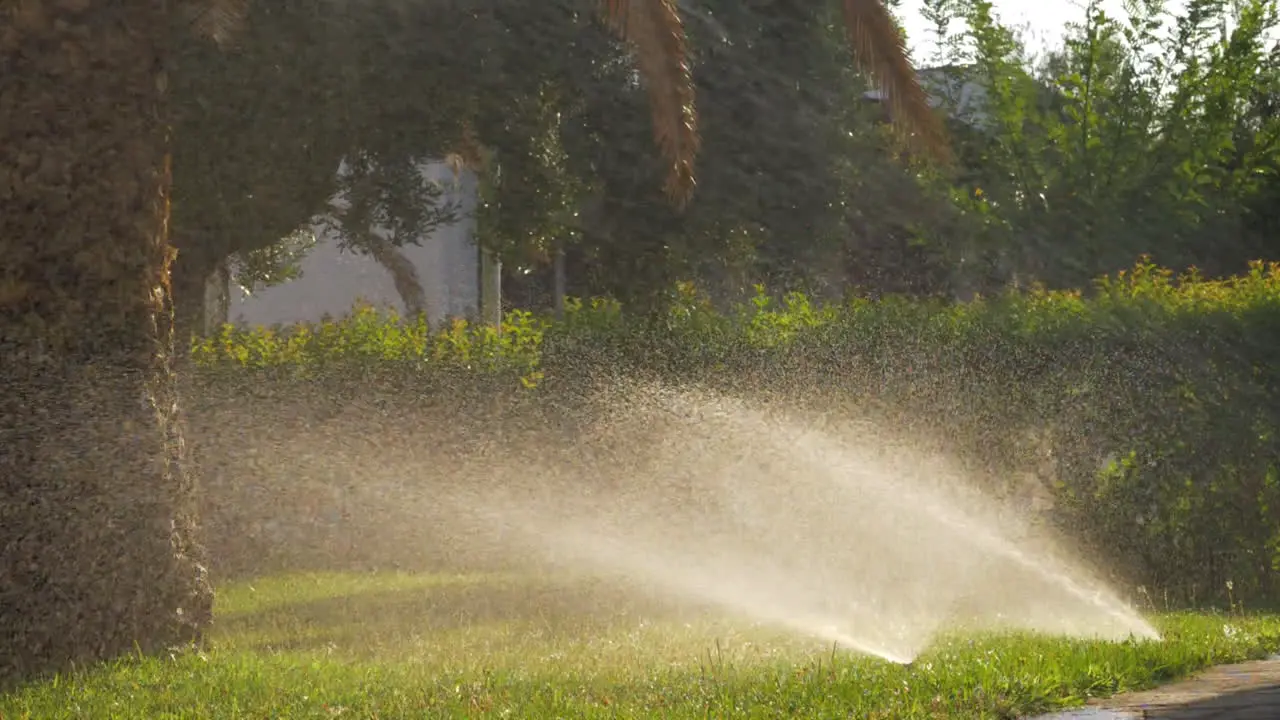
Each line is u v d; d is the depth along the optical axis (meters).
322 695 14.43
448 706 13.53
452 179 43.25
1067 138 44.19
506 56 26.94
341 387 29.72
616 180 29.31
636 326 29.05
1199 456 25.14
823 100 32.38
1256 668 15.63
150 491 18.17
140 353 18.25
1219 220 47.81
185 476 18.77
